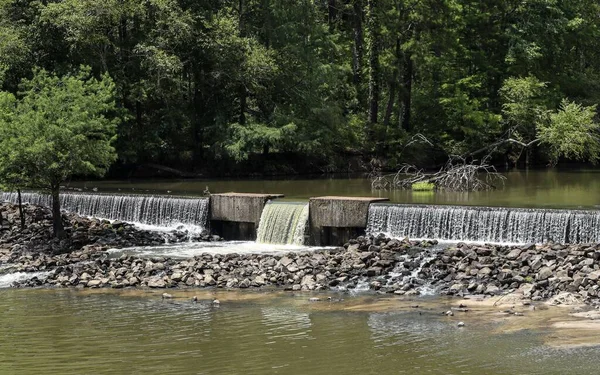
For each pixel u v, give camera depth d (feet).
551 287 75.31
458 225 98.43
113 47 165.89
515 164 192.85
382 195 127.44
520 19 201.98
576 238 91.56
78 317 71.26
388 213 102.73
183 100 176.24
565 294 73.15
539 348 58.80
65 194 128.47
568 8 207.92
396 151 191.11
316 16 186.39
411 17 186.60
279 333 64.49
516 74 198.18
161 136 176.24
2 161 106.01
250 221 113.39
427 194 128.57
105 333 65.41
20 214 114.73
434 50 200.13
